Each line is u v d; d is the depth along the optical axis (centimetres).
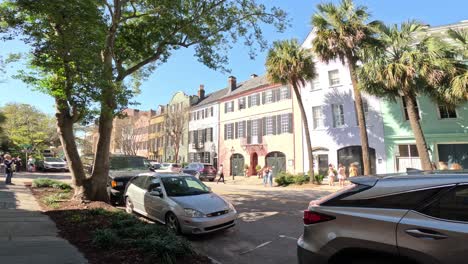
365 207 326
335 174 2225
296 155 2725
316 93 2550
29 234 630
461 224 275
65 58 819
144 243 514
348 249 318
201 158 4131
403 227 293
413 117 1486
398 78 1427
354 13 1669
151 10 1146
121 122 5559
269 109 3092
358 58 1728
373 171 2158
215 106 3941
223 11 1153
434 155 1905
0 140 3909
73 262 463
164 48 1223
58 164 3278
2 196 1152
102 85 841
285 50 2091
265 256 592
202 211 716
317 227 347
